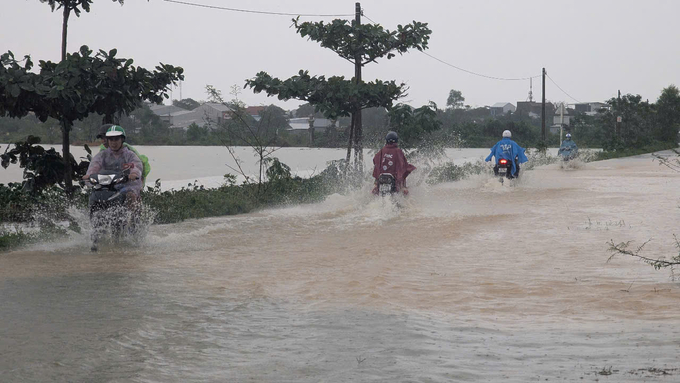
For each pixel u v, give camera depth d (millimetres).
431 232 12297
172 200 15305
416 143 22656
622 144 57594
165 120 87125
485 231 12359
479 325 6117
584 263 9148
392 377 4680
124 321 6262
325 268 8945
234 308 6781
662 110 75750
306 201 17438
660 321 6141
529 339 5633
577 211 15398
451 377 4664
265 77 21328
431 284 7914
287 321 6281
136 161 10969
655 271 8500
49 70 13258
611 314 6480
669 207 15992
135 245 10773
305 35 22547
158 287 7758
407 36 22406
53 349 5383
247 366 4973
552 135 88312
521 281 8047
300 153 49625
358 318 6371
